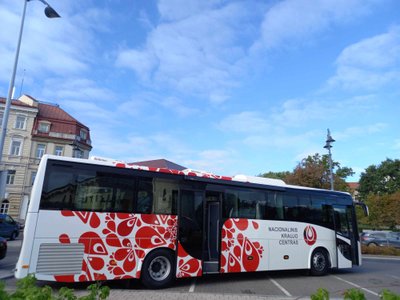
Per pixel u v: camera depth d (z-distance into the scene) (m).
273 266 11.57
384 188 67.69
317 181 35.09
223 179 11.19
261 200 11.86
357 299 3.30
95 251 8.62
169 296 8.27
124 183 9.36
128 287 9.45
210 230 10.86
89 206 8.77
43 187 8.37
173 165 29.55
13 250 18.02
